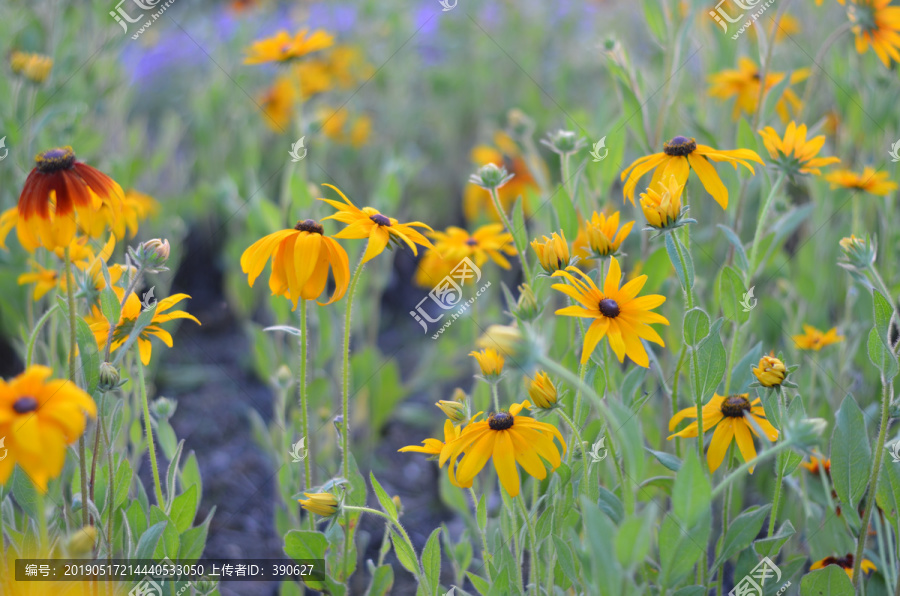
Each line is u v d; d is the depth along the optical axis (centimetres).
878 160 244
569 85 404
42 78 240
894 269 235
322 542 209
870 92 242
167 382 311
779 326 239
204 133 354
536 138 362
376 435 269
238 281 300
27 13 291
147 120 432
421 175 406
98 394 208
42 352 233
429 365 279
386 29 399
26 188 206
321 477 239
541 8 448
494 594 206
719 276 213
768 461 230
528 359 196
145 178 346
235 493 258
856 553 211
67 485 225
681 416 211
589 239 207
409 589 235
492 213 311
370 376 263
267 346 243
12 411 197
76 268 214
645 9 233
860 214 242
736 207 227
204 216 350
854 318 242
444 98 427
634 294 204
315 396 241
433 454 210
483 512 210
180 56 443
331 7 400
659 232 206
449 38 441
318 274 209
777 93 226
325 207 247
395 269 366
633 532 195
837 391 231
